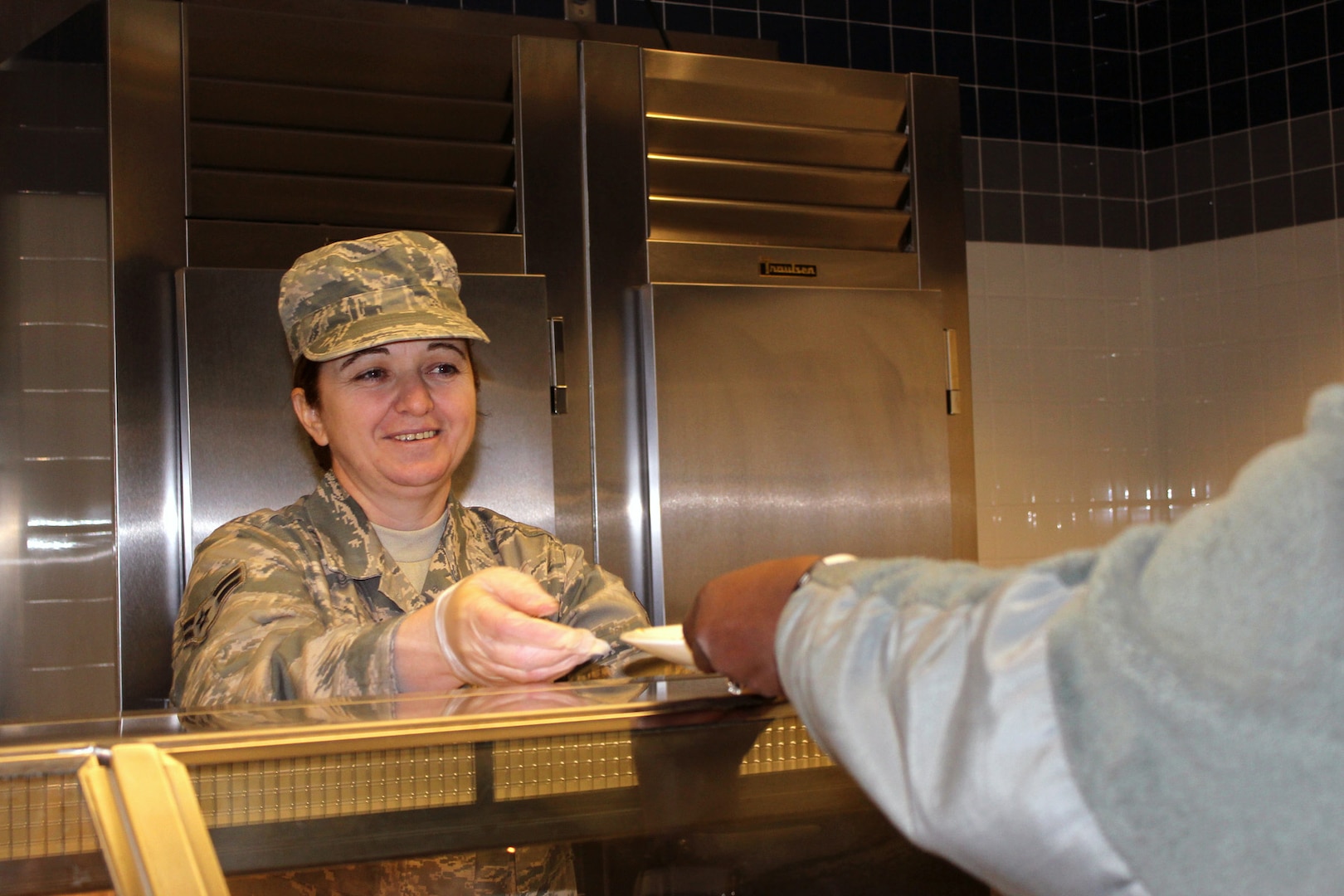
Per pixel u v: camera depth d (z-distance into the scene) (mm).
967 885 764
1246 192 3008
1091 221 3125
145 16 1739
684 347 2018
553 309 2006
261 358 1751
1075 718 417
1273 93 2961
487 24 2424
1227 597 406
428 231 1937
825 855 726
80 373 1748
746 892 705
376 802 640
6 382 1827
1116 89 3176
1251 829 397
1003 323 3014
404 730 649
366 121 1909
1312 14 2893
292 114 1857
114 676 1683
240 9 1804
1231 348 3033
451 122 1966
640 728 696
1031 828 419
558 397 1979
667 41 2514
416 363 1362
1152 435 3162
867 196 2281
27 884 586
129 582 1689
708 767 706
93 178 1738
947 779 437
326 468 1636
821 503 2094
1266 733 395
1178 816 402
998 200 3031
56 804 593
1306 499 410
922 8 2967
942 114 2324
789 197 2217
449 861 648
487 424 1886
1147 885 409
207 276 1727
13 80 1828
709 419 2027
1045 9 3109
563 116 2025
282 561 1253
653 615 2000
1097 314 3119
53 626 1768
